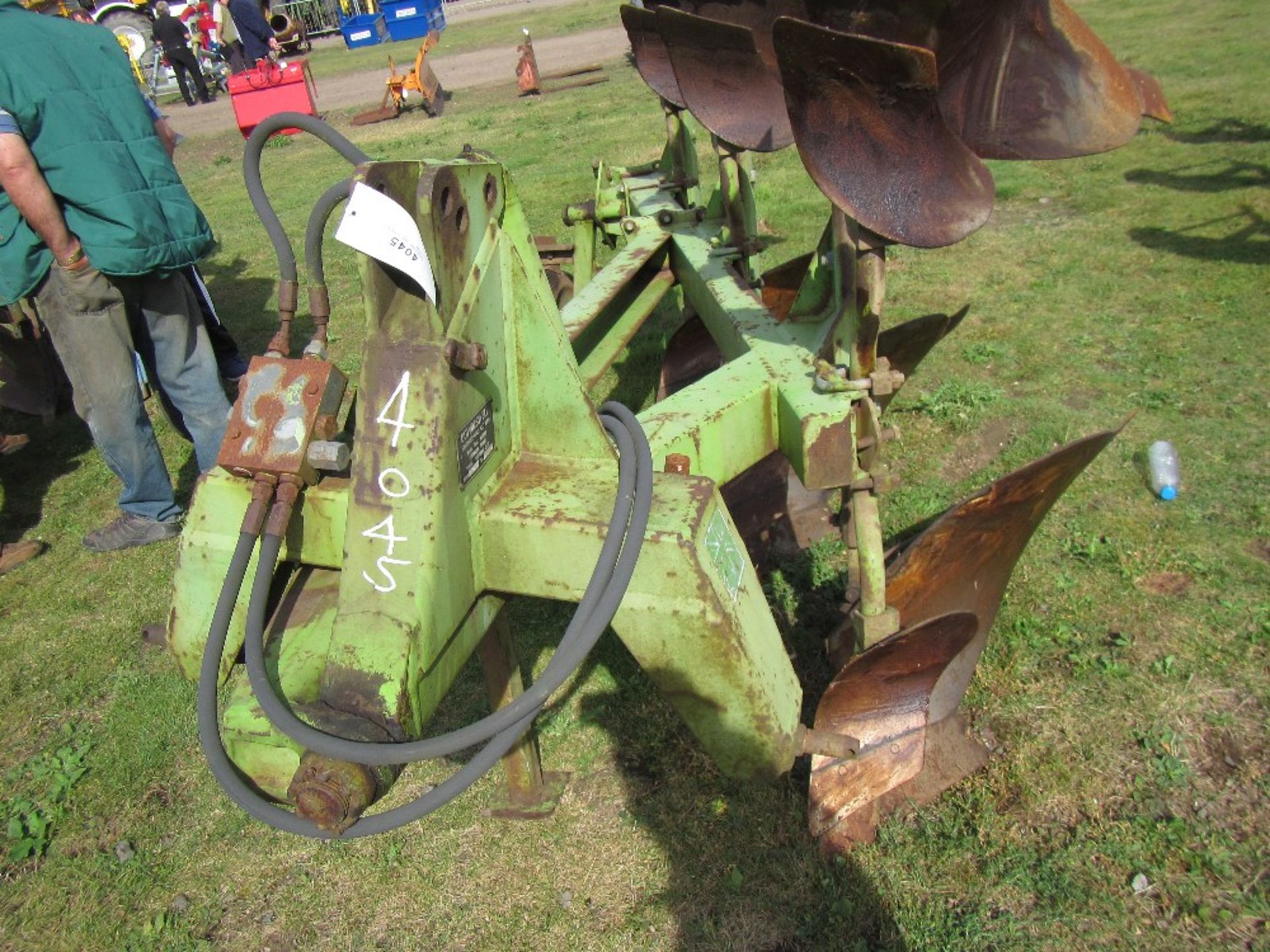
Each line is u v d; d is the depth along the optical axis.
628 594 1.65
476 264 1.62
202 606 1.72
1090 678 2.83
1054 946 2.15
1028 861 2.34
